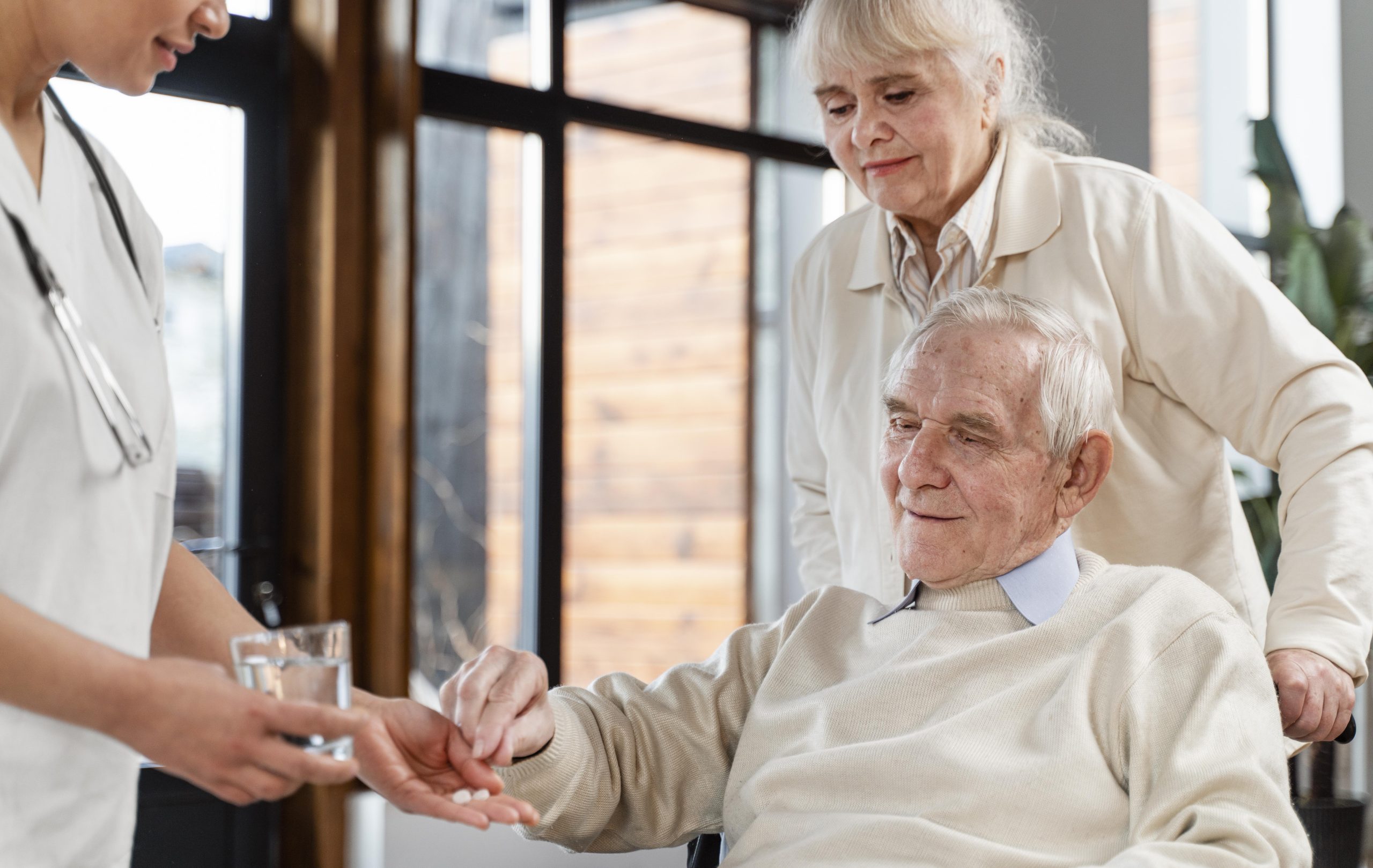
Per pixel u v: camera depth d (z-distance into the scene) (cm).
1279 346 153
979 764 121
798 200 392
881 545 174
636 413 407
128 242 108
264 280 290
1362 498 145
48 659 80
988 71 164
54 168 100
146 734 81
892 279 178
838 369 184
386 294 288
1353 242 357
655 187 404
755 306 400
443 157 348
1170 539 163
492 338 346
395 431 286
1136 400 165
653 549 411
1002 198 169
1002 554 131
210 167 286
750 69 375
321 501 285
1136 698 121
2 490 91
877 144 164
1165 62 507
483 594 346
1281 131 486
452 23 318
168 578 117
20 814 92
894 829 120
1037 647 128
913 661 133
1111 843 118
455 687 123
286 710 81
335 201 286
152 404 105
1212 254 159
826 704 134
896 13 155
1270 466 159
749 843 129
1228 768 113
